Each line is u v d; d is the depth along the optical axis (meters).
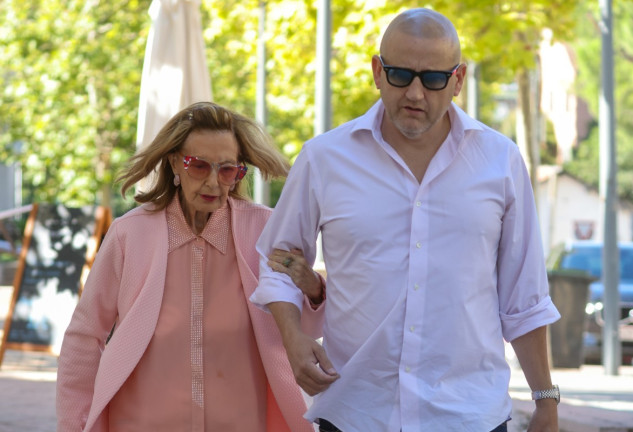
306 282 9.98
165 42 22.86
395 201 9.45
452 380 9.41
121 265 10.70
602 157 36.06
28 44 70.56
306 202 9.90
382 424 9.41
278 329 10.53
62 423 10.84
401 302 9.37
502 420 9.46
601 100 36.16
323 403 9.62
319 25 31.02
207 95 23.06
